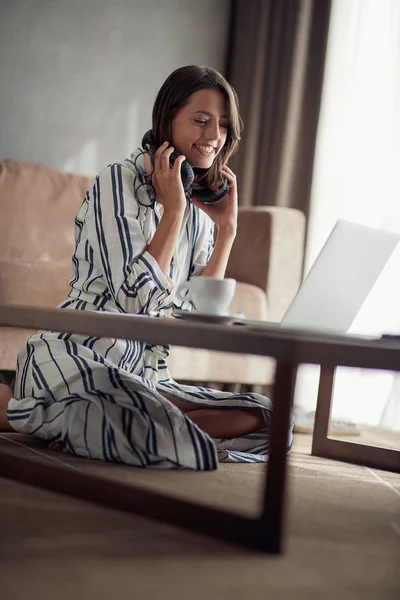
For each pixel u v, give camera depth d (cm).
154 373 210
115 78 423
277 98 423
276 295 343
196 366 318
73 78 413
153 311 200
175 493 151
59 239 356
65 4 410
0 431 216
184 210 195
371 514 153
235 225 214
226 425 201
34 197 355
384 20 383
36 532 118
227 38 454
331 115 402
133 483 158
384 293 366
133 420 179
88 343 198
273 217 341
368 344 118
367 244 154
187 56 443
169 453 177
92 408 183
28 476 149
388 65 379
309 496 165
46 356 195
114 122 424
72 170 414
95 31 418
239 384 358
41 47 405
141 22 429
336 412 382
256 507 145
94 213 191
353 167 390
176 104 201
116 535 120
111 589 96
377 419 370
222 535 122
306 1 413
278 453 117
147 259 184
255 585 102
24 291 295
